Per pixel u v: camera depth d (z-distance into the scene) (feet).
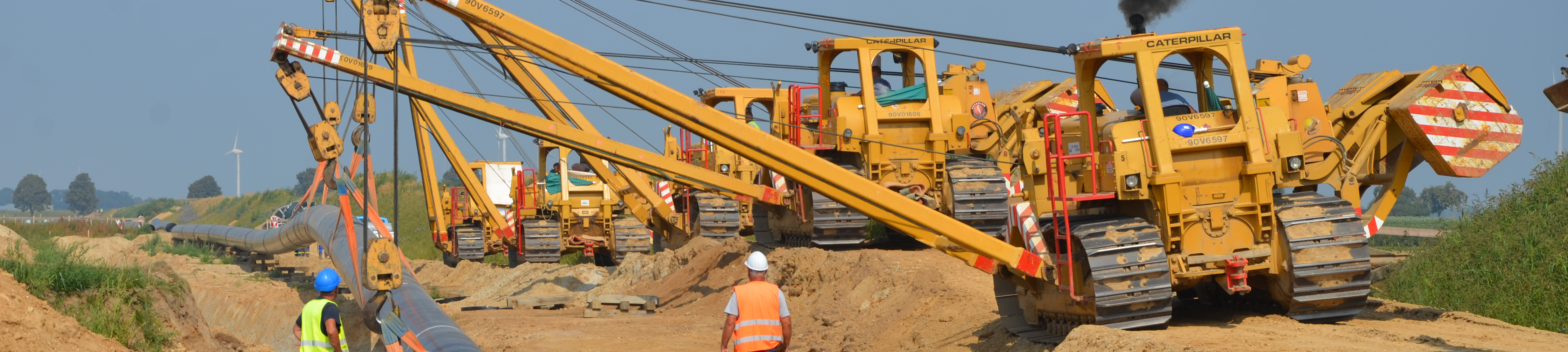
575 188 95.09
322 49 39.24
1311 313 34.60
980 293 46.11
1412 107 41.42
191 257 109.81
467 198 107.86
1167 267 32.86
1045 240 36.65
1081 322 35.35
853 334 47.75
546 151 70.79
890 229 70.08
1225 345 29.94
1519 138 42.19
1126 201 36.37
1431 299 41.91
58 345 33.99
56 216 601.62
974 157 63.16
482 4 35.29
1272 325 33.96
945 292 46.50
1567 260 39.45
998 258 35.96
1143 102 34.88
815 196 62.49
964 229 36.04
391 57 50.80
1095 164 34.78
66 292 40.34
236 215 243.81
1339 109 43.52
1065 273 34.83
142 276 44.32
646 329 56.85
